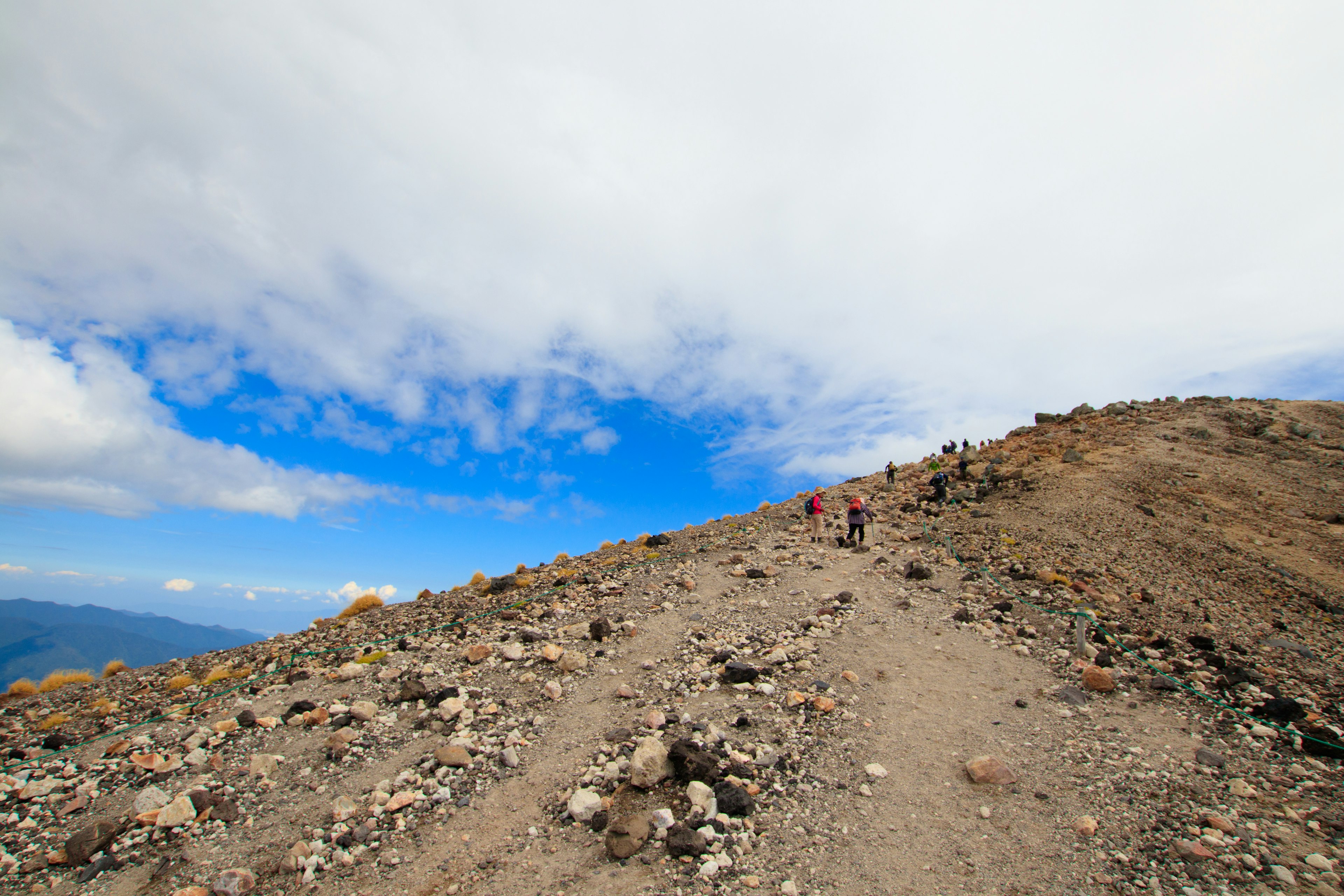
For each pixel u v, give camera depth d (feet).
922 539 72.23
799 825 22.81
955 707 32.14
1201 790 23.98
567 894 19.93
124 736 34.01
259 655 52.47
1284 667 37.42
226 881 21.30
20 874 22.61
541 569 81.71
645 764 25.18
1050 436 128.67
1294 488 87.10
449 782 27.40
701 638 43.24
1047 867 20.17
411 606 69.15
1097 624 41.29
